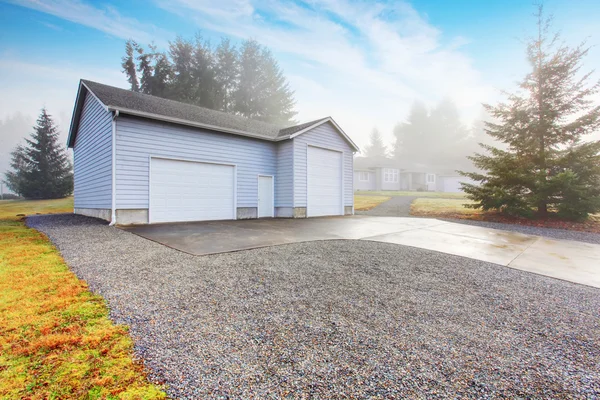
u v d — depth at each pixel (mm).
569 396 1854
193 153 10273
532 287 4133
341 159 14508
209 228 8406
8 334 2371
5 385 1774
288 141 12492
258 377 1919
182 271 4168
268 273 4207
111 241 6133
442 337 2609
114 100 9117
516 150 12789
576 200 11008
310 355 2215
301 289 3648
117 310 2871
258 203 12367
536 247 6844
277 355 2197
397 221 10875
